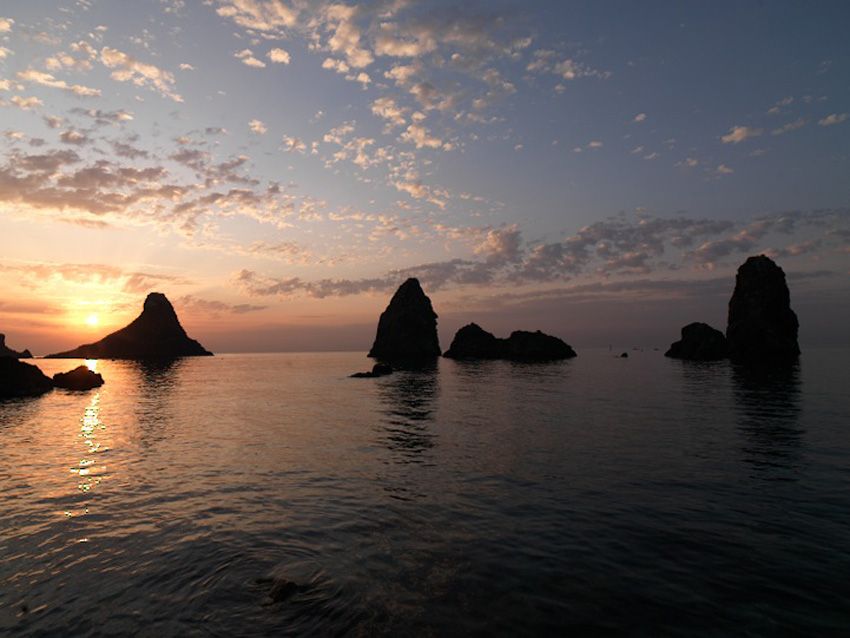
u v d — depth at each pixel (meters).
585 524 12.63
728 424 27.44
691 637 7.67
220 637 7.83
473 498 14.97
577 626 7.99
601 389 49.28
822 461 18.77
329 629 7.99
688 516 13.10
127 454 22.03
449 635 7.75
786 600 8.76
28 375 54.06
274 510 14.11
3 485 17.00
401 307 146.00
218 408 39.44
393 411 36.16
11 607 8.91
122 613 8.66
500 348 137.38
